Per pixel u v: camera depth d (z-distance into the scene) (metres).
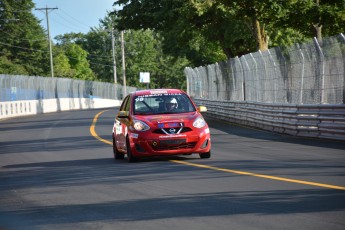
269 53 25.72
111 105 94.31
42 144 23.14
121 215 7.92
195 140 14.55
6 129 35.09
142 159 15.42
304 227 6.60
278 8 30.00
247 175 11.20
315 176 10.70
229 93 33.88
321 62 20.78
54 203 9.30
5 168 15.50
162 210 8.09
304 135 21.16
